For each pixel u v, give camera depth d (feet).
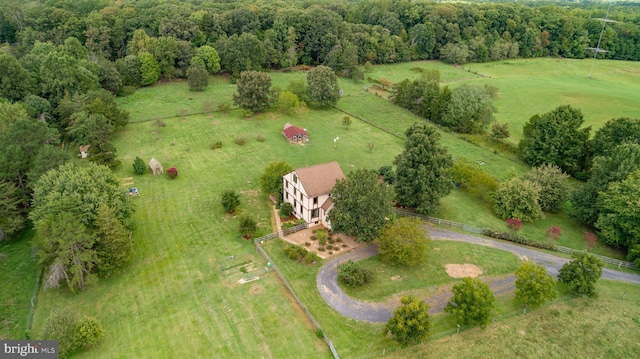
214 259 160.35
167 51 371.35
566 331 129.39
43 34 394.32
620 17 596.70
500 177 238.27
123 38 421.59
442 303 140.87
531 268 135.54
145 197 202.59
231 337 124.47
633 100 377.91
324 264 158.81
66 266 139.23
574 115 238.27
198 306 136.56
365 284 148.36
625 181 173.68
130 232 161.58
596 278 140.46
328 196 182.19
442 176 187.32
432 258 165.68
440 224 192.03
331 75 335.26
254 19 447.42
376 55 486.79
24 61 289.33
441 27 515.91
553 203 206.08
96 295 140.97
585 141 238.89
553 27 557.74
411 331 117.50
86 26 411.13
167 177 222.89
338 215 164.14
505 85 430.20
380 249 157.99
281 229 179.22
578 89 415.44
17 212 168.96
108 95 267.80
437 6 537.65
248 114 313.12
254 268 155.74
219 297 140.46
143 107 318.65
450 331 128.47
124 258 148.66
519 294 135.64
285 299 140.36
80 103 259.19
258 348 120.78
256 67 400.67
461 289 128.16
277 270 152.46
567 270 145.38
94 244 145.89
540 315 135.74
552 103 374.84
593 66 526.16
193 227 180.96
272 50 426.51
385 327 122.93
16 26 413.18
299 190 182.29
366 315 134.62
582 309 139.13
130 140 264.52
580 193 196.13
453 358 118.21
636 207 162.91
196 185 216.33
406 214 198.08
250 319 131.23
